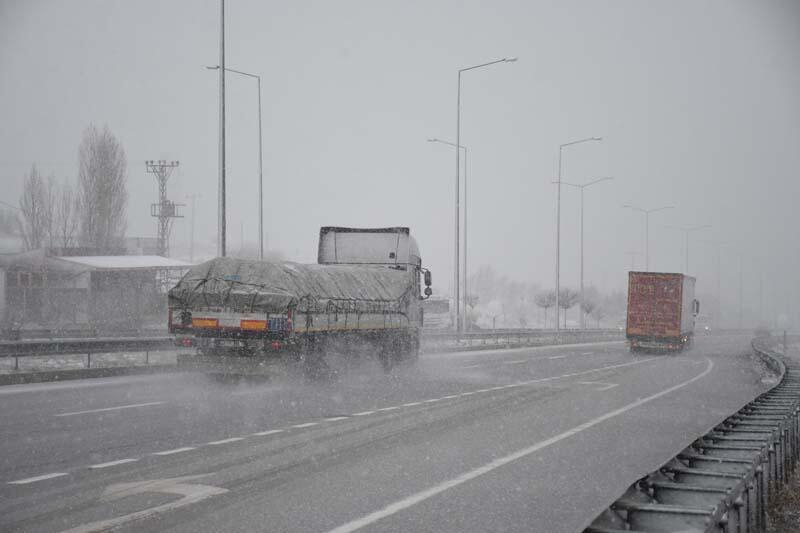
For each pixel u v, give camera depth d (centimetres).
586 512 835
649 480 589
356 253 2912
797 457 1156
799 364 2686
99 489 880
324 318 2238
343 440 1259
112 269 5500
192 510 795
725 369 3381
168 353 3070
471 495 903
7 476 946
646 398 2072
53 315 5356
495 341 5484
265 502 838
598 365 3450
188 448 1155
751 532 644
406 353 2902
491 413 1658
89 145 6669
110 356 2911
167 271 5934
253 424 1412
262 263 2105
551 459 1149
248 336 2061
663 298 4578
